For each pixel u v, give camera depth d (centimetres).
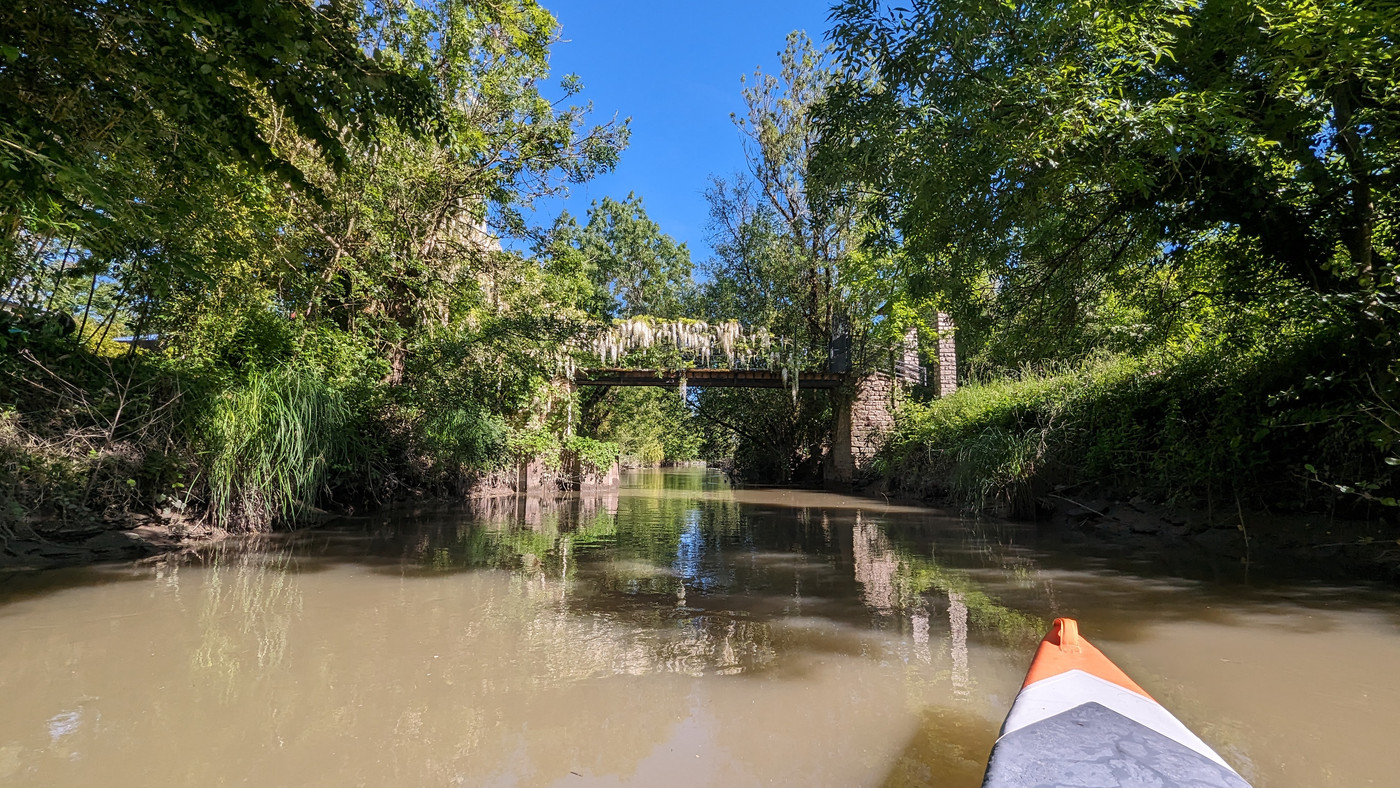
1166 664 269
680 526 788
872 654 285
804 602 384
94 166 427
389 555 540
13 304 552
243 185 588
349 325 963
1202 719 214
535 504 1104
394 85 473
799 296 1842
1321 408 523
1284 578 455
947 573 479
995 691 242
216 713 215
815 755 190
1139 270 773
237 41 392
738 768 181
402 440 971
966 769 181
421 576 453
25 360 525
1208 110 462
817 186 755
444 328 1052
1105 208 676
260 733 201
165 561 493
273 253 698
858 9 573
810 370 1789
